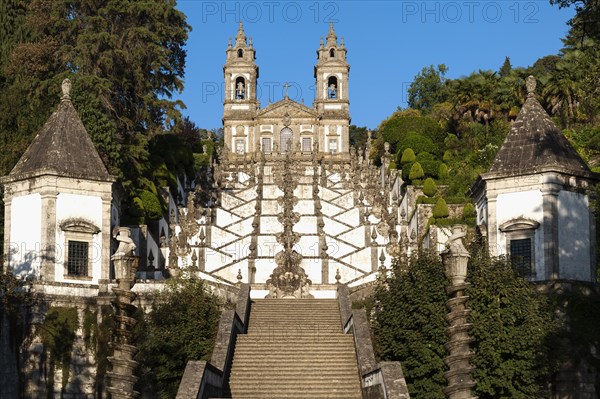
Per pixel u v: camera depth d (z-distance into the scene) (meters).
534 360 37.03
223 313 41.44
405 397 31.00
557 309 42.75
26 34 61.66
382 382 32.59
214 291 48.69
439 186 74.69
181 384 31.81
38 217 46.81
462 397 27.22
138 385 39.28
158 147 78.81
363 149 132.62
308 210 81.69
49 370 44.19
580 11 36.19
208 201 84.06
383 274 45.34
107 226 47.94
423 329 37.44
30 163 47.84
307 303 49.72
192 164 89.25
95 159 48.69
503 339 36.75
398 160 86.50
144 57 60.94
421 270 39.19
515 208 45.25
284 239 63.25
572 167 45.12
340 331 44.22
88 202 47.72
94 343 44.91
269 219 76.50
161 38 62.44
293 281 58.53
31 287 44.97
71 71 58.19
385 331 39.16
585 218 45.28
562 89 74.50
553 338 38.22
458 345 27.67
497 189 45.78
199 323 40.53
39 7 59.66
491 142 80.00
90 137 51.66
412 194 75.69
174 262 58.34
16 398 43.69
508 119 85.25
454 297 28.11
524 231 44.81
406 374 37.62
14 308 44.00
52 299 44.97
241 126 122.38
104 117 53.41
